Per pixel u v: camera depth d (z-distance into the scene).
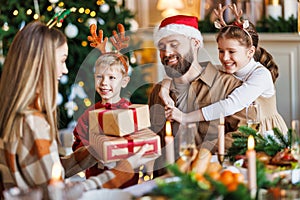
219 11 3.05
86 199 1.80
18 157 1.97
